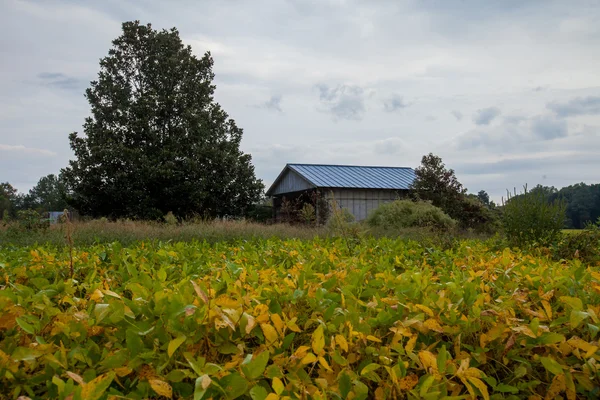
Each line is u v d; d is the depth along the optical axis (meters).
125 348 1.38
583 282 2.25
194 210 25.28
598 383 1.50
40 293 1.76
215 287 1.84
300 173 25.64
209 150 25.58
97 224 13.09
